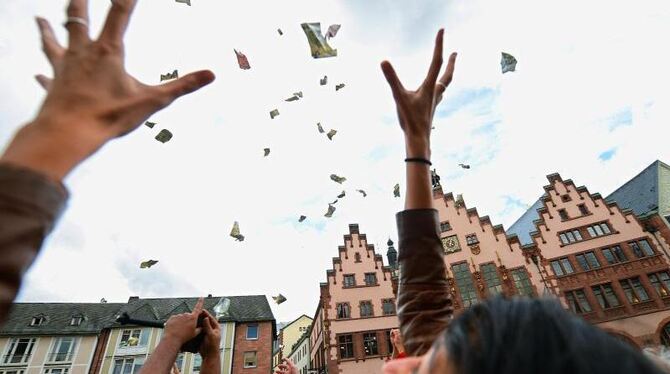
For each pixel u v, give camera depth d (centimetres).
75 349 2983
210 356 184
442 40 135
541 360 55
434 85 137
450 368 62
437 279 128
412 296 126
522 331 60
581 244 2284
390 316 2439
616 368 54
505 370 55
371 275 2631
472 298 2306
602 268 2161
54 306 3462
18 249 49
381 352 2283
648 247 2136
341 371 2214
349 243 2773
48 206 55
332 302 2480
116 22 85
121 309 3356
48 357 2919
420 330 118
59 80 74
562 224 2395
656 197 2373
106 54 80
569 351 55
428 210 134
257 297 3706
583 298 2114
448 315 122
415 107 134
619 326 1944
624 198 2786
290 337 5388
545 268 2277
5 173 54
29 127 66
